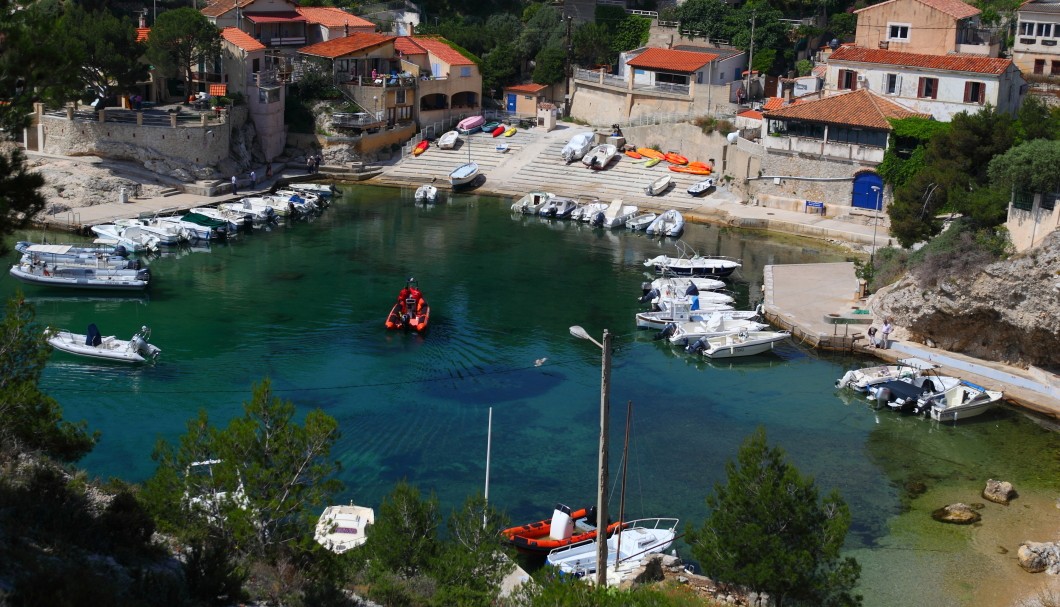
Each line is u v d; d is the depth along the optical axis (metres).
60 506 27.53
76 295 71.75
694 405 56.31
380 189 108.44
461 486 46.28
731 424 53.94
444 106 122.88
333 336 65.12
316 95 114.94
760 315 70.62
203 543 28.61
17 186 27.05
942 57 94.19
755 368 62.22
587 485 46.81
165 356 60.66
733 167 102.56
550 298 74.19
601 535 29.88
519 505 44.81
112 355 59.16
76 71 27.58
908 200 72.31
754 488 31.88
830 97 96.88
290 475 29.89
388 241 88.56
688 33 128.88
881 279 71.12
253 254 83.62
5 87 26.17
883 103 94.50
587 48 128.62
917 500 46.09
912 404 56.03
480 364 61.28
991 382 58.34
